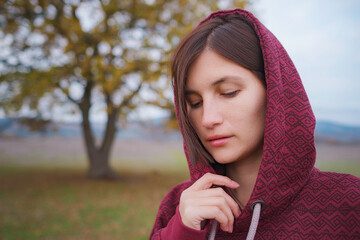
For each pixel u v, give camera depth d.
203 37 0.94
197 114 0.99
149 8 12.13
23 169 19.78
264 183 0.88
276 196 0.91
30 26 11.87
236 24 0.95
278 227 0.95
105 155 15.69
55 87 12.61
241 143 0.92
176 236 0.90
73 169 20.52
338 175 0.99
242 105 0.90
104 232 6.49
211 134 0.93
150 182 14.61
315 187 0.98
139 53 11.50
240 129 0.91
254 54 0.92
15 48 12.38
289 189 0.93
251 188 1.03
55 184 13.30
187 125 1.01
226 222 0.88
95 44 11.47
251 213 0.91
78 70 11.92
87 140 15.58
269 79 0.89
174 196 1.27
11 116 13.81
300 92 0.97
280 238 0.94
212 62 0.91
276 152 0.89
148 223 7.35
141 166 23.16
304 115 0.95
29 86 12.01
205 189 0.94
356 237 0.89
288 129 0.94
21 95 12.80
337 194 0.94
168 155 31.84
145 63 11.07
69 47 11.24
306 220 0.93
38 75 11.79
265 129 0.89
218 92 0.92
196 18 12.32
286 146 0.93
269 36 0.96
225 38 0.91
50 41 12.30
